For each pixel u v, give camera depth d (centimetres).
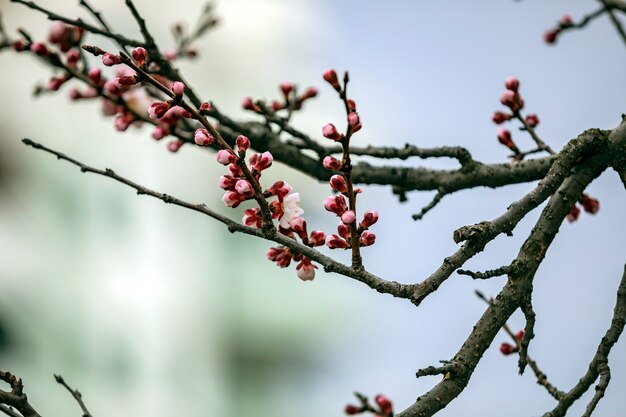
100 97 447
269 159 293
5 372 287
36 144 313
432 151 420
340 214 290
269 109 432
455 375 288
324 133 279
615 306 323
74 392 315
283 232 307
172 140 430
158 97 409
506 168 416
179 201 298
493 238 296
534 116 429
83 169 308
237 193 291
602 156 343
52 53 429
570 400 318
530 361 346
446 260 290
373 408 391
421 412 282
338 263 286
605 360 316
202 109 290
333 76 287
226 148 284
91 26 390
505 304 303
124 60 279
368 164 450
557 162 330
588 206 408
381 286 284
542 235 320
